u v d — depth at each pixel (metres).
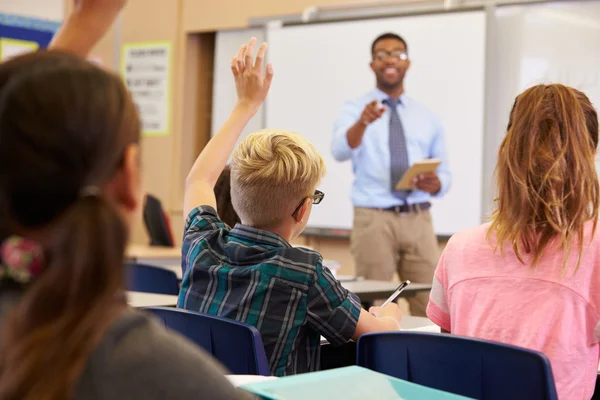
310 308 1.48
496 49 4.84
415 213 4.60
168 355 0.58
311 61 5.29
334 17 5.23
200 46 6.09
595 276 1.39
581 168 1.39
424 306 4.24
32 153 0.56
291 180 1.52
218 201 2.21
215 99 5.89
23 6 5.90
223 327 1.38
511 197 1.42
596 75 4.53
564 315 1.37
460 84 4.80
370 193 4.77
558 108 1.41
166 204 6.12
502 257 1.45
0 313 0.58
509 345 1.15
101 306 0.56
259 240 1.53
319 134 5.24
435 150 4.85
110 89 0.61
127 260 0.60
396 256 4.69
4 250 0.58
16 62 0.61
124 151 0.62
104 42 6.35
